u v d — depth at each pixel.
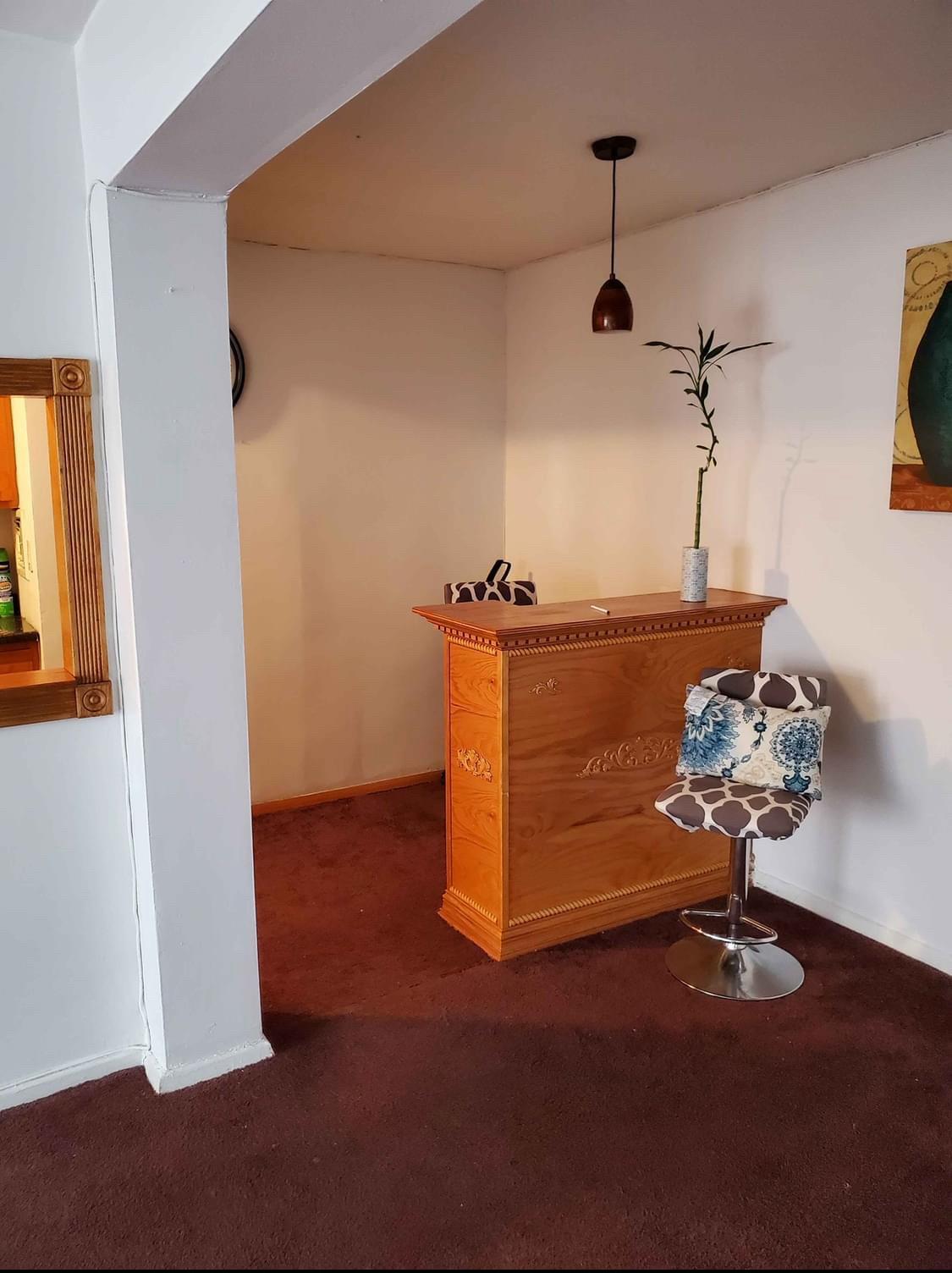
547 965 2.87
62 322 2.08
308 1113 2.20
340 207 3.32
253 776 4.16
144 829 2.20
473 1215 1.89
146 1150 2.08
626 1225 1.87
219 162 1.83
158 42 1.60
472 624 2.78
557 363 4.23
